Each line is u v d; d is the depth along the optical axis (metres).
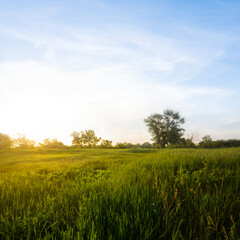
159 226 2.36
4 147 49.50
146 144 67.38
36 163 12.73
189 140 45.56
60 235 2.20
